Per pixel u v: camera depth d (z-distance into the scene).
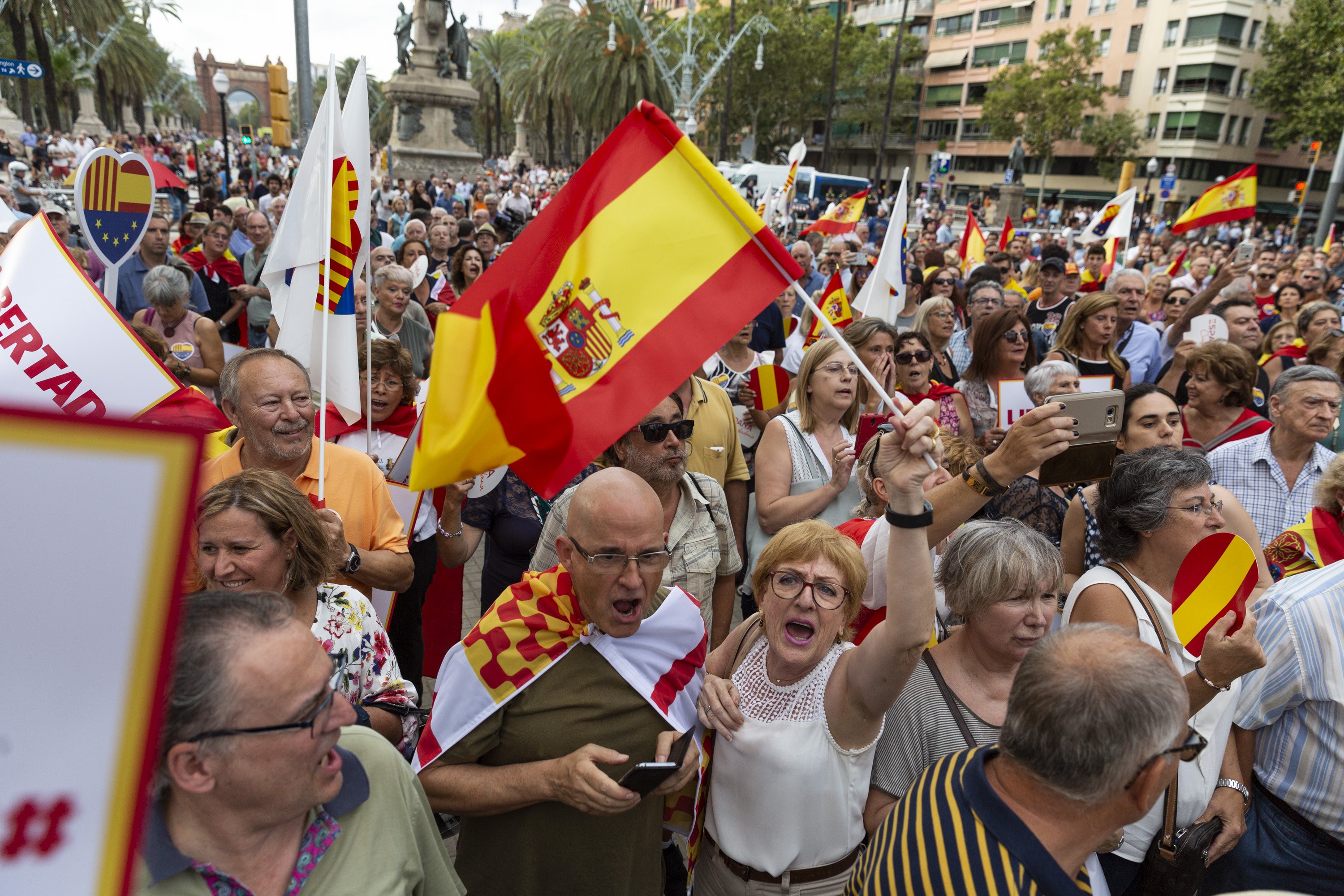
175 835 1.44
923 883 1.56
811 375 4.10
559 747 2.14
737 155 66.81
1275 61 45.16
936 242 23.48
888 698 2.07
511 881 2.18
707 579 3.18
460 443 2.35
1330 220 18.25
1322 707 2.41
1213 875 2.67
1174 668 1.59
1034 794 1.57
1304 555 3.12
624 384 2.39
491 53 66.44
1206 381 4.67
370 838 1.63
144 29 55.56
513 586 2.30
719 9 56.16
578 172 2.48
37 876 0.81
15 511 0.77
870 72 62.53
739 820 2.23
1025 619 2.24
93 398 2.85
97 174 5.32
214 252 7.53
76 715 0.80
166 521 0.79
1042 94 53.06
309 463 3.11
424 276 7.44
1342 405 5.14
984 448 4.62
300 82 12.48
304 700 1.41
